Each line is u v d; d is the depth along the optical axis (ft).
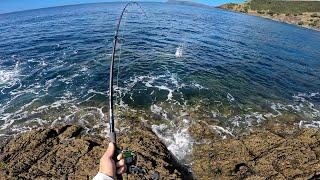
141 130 36.86
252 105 46.83
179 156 34.06
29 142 32.86
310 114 46.16
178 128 38.88
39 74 55.36
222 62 66.95
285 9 246.27
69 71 56.39
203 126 38.88
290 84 58.85
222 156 33.01
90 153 30.81
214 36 97.14
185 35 93.25
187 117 41.37
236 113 43.75
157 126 39.06
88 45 75.25
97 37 84.12
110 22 113.91
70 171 28.94
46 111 42.42
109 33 89.81
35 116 41.24
